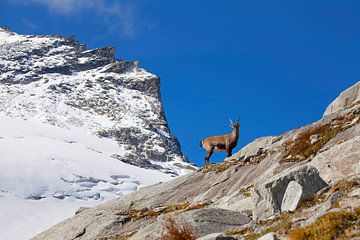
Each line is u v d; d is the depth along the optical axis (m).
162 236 21.50
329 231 16.56
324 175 27.91
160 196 43.91
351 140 28.83
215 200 37.88
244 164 40.81
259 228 20.91
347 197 19.38
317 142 36.00
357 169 24.69
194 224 23.17
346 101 45.16
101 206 46.56
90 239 38.53
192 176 44.75
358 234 15.96
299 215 20.23
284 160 35.69
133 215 39.75
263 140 43.62
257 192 23.25
